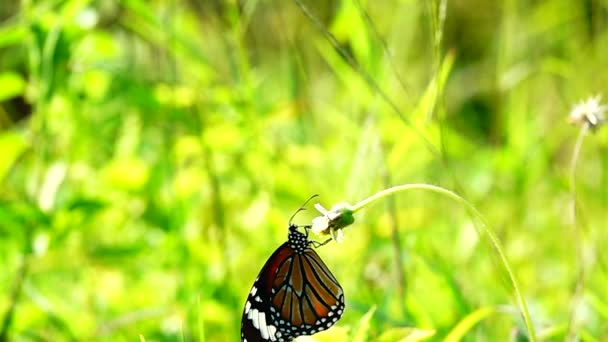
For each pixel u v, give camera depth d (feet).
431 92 2.96
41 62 3.05
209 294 3.10
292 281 2.82
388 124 3.32
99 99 3.25
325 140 3.58
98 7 3.44
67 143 3.22
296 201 3.32
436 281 3.09
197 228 3.27
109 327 3.05
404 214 3.37
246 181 3.34
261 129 3.31
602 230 3.43
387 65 3.27
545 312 3.15
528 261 3.39
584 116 2.81
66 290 3.26
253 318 2.81
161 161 3.30
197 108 3.22
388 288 3.06
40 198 3.00
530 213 3.50
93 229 3.27
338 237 2.60
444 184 3.54
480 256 3.31
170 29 3.24
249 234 3.29
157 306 3.17
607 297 3.13
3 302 3.07
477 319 2.81
